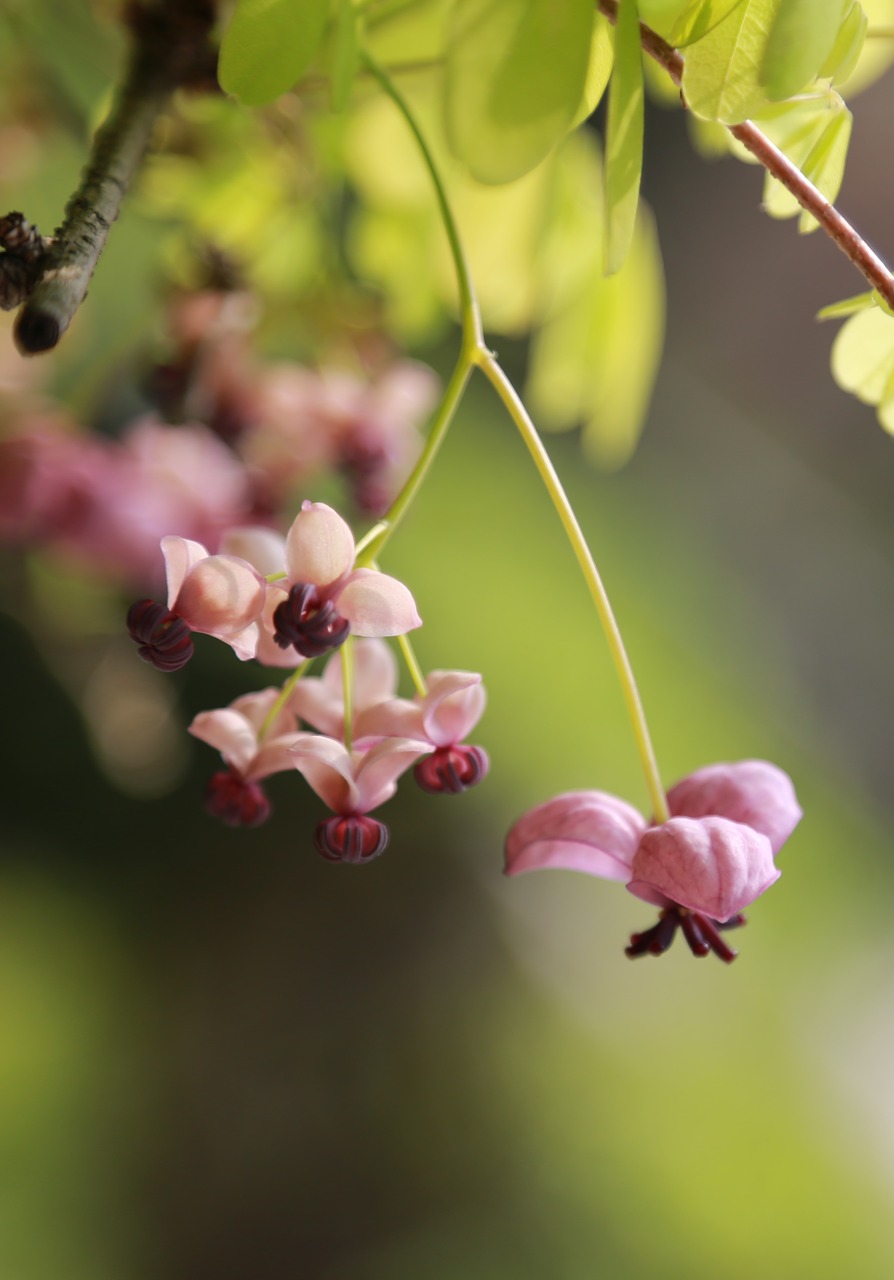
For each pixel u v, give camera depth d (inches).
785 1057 45.3
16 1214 33.0
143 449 17.6
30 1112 34.5
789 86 14.1
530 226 17.9
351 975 43.3
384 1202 42.2
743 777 14.9
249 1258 39.7
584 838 14.7
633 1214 41.1
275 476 18.1
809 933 47.7
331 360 18.4
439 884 43.6
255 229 18.3
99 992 37.8
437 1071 43.8
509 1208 41.9
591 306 18.3
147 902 39.9
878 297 14.1
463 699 14.7
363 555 14.6
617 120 14.2
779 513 66.2
